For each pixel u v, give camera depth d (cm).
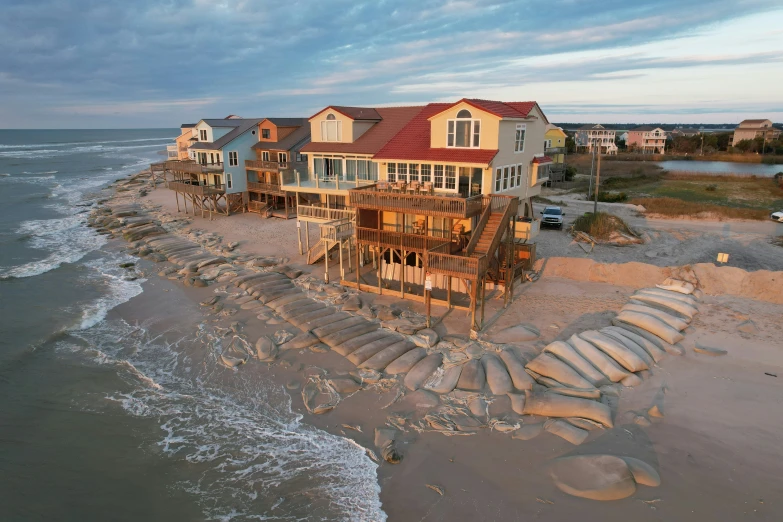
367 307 2769
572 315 2575
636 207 5212
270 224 4831
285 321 2652
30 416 1936
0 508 1497
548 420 1791
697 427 1733
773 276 2688
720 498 1443
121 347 2480
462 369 2103
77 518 1467
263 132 5384
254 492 1551
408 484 1553
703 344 2247
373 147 3631
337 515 1450
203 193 5094
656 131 13300
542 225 4362
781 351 2180
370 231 2898
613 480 1481
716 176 7612
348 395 2008
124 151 17738
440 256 2406
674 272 2892
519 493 1493
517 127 3133
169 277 3450
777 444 1641
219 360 2320
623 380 1986
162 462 1691
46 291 3228
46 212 5881
